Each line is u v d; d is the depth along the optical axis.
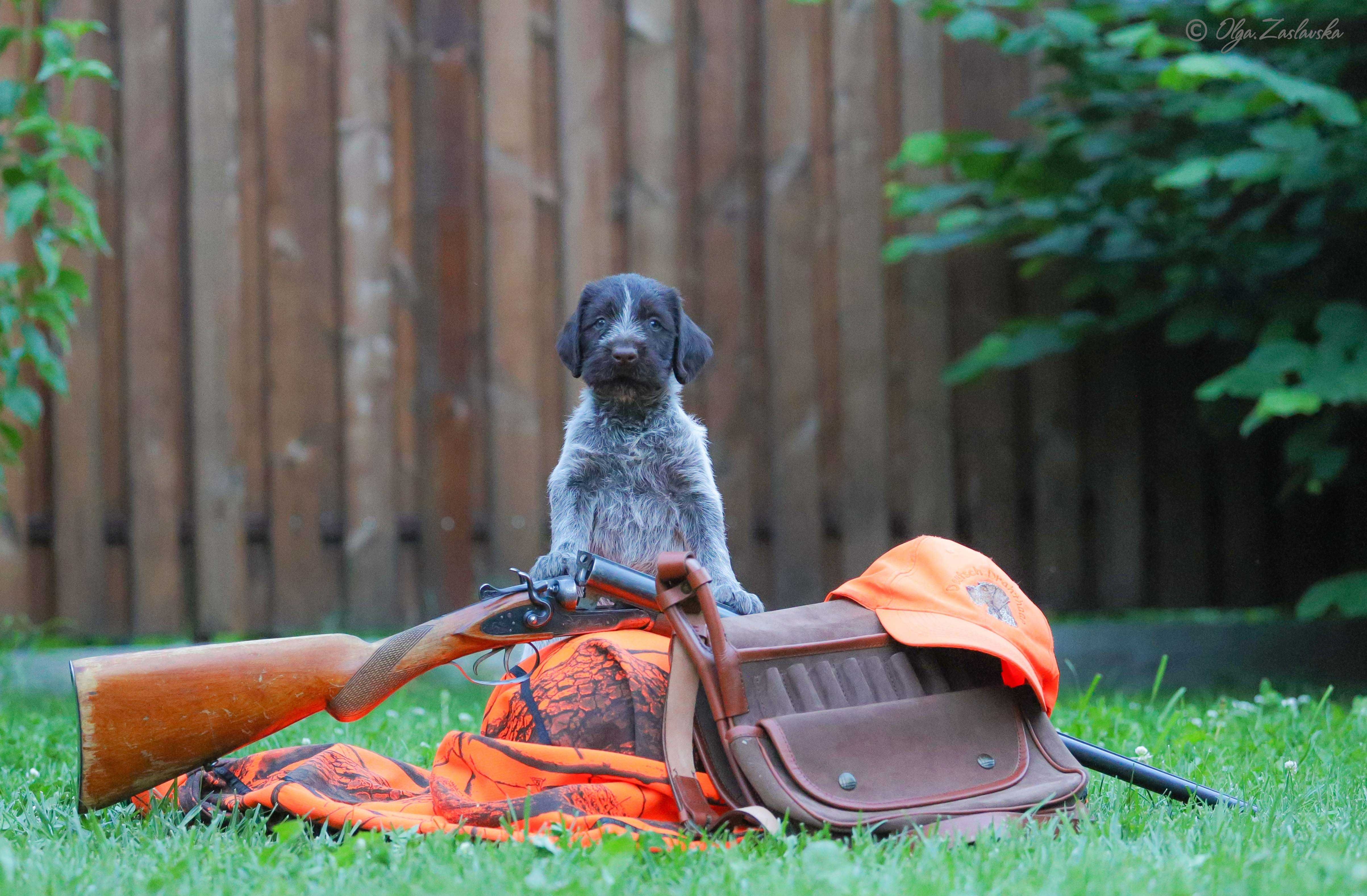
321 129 6.46
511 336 6.58
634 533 3.67
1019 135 7.05
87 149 4.86
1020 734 2.70
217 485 6.28
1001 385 7.11
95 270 6.17
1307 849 2.47
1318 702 5.03
